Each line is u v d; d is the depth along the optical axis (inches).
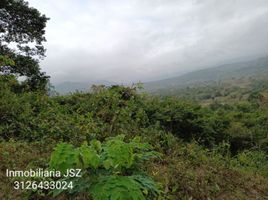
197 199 263.6
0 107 322.0
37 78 795.4
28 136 299.4
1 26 843.4
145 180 104.9
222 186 299.9
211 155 380.2
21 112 338.6
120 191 91.0
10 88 406.9
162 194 236.5
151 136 362.0
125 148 103.8
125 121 374.9
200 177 294.4
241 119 653.9
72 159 100.5
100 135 319.6
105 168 104.3
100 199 91.3
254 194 310.0
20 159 239.1
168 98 488.7
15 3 833.5
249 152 473.1
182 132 450.0
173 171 283.6
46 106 384.8
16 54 808.9
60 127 317.7
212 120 498.0
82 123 345.1
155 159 305.7
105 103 414.3
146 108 443.2
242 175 345.1
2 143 263.7
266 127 620.4
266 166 417.1
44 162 230.2
